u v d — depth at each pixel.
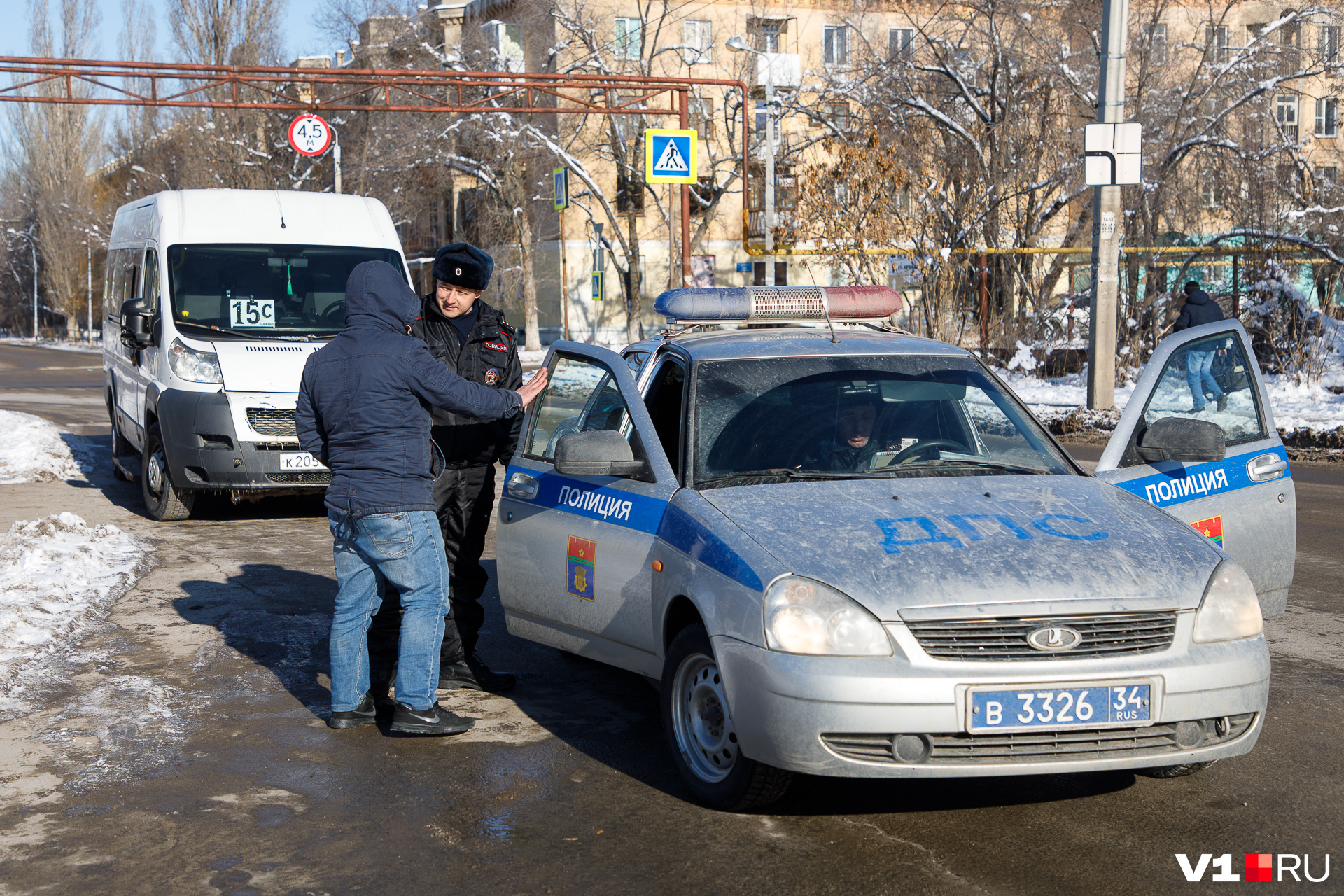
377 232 12.06
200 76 22.88
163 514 10.98
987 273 23.66
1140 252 22.75
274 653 6.51
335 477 5.07
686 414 5.07
